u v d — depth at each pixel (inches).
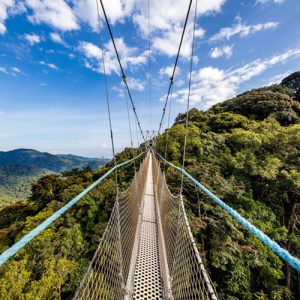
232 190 483.5
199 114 1330.0
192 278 62.6
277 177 557.9
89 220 571.2
